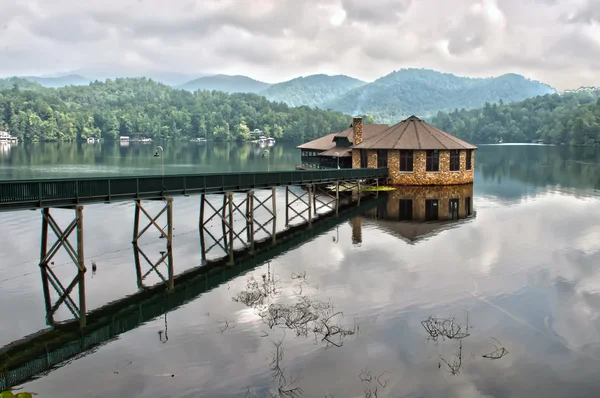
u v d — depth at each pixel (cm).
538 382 1384
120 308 1912
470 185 5578
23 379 1400
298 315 1809
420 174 5481
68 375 1421
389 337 1642
